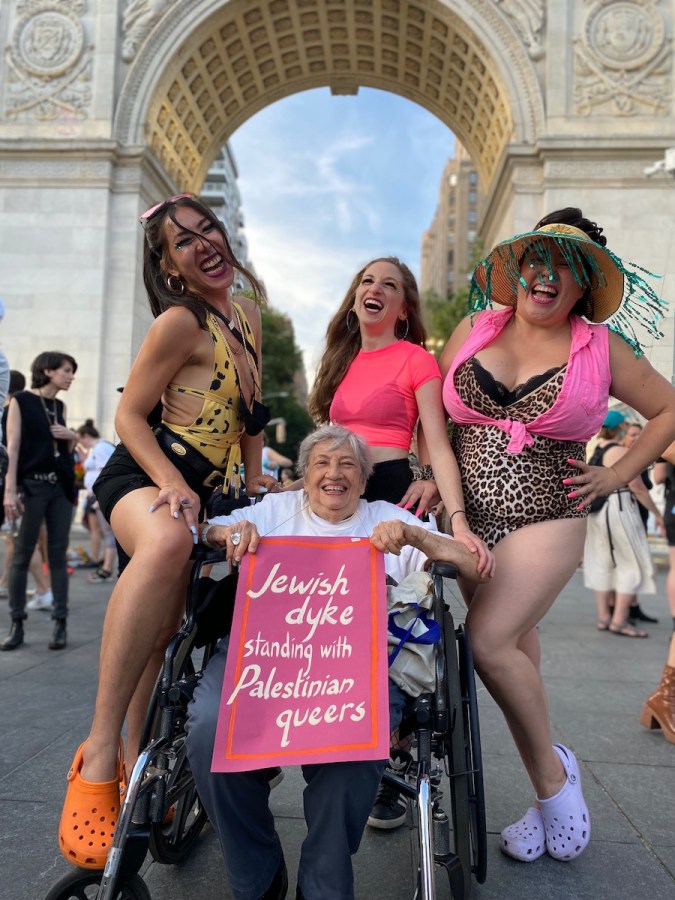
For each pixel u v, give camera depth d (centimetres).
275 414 5372
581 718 448
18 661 556
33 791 318
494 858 276
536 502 263
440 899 245
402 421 305
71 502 616
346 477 255
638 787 343
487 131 2112
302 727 205
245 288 307
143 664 222
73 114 1838
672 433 270
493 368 276
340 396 319
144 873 259
